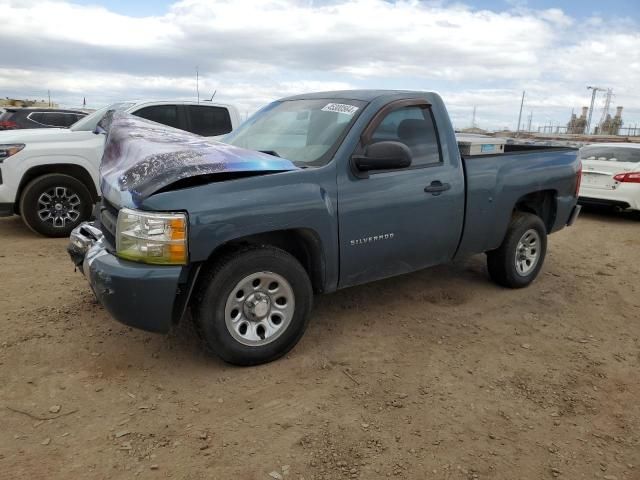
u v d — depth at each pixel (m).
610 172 9.94
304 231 3.64
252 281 3.51
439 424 3.05
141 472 2.57
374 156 3.70
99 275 3.23
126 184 3.34
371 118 4.04
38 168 7.16
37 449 2.71
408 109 4.32
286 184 3.51
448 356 3.91
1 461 2.61
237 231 3.30
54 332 4.04
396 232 4.12
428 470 2.66
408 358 3.85
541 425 3.10
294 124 4.39
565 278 6.00
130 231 3.17
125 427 2.92
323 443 2.84
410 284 5.45
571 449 2.88
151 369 3.55
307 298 3.73
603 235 8.73
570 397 3.41
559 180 5.46
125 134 4.09
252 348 3.55
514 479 2.63
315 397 3.29
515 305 5.02
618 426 3.12
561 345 4.20
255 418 3.05
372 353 3.90
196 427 2.94
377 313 4.66
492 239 4.97
